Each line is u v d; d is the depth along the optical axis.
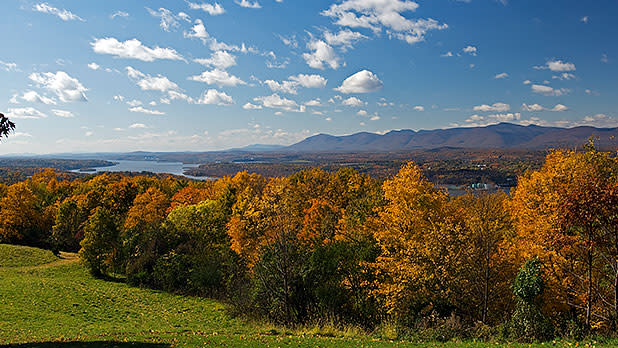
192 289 45.75
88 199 76.75
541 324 19.70
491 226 26.88
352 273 31.59
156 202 69.88
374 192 42.28
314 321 29.28
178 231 53.16
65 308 34.34
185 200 71.06
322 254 31.81
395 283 27.83
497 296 26.66
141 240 53.19
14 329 25.72
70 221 73.75
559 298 23.81
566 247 21.08
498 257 26.75
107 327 29.23
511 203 29.45
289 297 31.44
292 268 31.69
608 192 18.09
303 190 61.31
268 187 59.91
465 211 32.78
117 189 85.38
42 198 90.50
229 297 37.72
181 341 20.33
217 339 21.41
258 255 35.50
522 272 20.53
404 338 22.44
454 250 27.31
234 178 72.62
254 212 44.28
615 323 19.98
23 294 36.59
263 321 31.12
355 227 36.28
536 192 25.45
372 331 26.22
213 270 45.53
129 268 51.09
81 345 17.47
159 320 33.50
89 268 54.91
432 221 29.72
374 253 31.17
